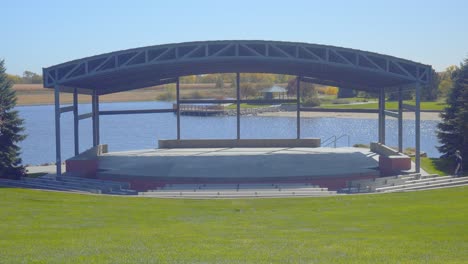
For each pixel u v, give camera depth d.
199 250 10.30
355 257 9.55
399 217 14.30
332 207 16.78
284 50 27.00
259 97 96.00
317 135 63.09
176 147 36.00
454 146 29.62
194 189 22.66
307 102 89.00
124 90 34.88
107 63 26.78
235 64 30.97
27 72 159.38
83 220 14.33
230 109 97.81
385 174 26.91
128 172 26.25
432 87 94.44
